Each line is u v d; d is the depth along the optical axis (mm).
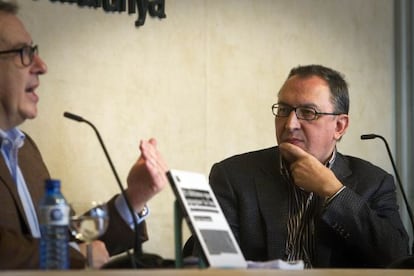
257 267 3592
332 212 5137
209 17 6895
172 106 6652
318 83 5387
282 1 7320
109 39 6359
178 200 3461
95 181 6246
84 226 3492
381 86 7852
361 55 7766
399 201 7746
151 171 4352
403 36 7953
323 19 7555
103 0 6340
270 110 7176
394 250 5250
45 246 3289
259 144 7090
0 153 4246
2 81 4281
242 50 7062
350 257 5266
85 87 6227
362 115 7727
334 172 5508
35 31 6008
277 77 7242
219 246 3445
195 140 6762
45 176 4590
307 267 5184
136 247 3721
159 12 6586
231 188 5414
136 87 6473
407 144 7867
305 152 5273
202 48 6844
